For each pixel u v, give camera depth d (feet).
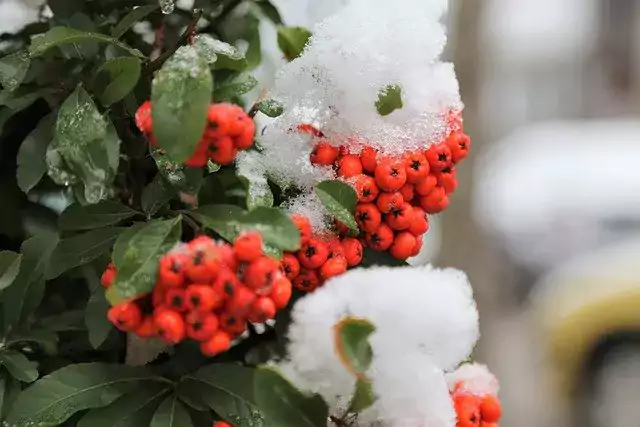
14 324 1.77
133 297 1.60
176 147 1.60
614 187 6.24
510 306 6.00
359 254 1.74
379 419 1.75
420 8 1.77
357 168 1.72
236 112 1.62
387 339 1.73
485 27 4.07
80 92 1.69
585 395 5.28
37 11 1.92
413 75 1.75
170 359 1.77
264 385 1.70
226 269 1.60
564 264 5.86
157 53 1.88
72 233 1.77
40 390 1.68
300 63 1.77
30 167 1.75
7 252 1.72
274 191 1.78
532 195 6.36
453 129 1.76
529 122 8.30
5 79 1.73
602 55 8.68
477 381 1.83
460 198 4.07
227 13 1.93
